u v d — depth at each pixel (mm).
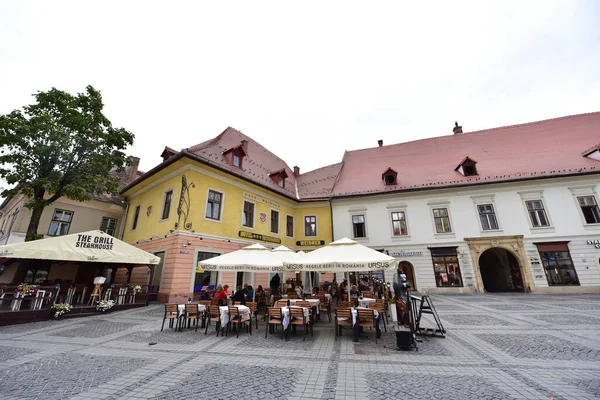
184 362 5574
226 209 17469
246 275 18312
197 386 4379
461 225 20594
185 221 14891
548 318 9492
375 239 22312
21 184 12781
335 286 18781
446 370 4984
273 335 7992
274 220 22219
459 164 22156
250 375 4852
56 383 4504
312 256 8766
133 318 10492
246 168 20609
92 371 5051
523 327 8266
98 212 20516
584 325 8258
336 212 24031
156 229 16516
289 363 5492
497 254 23094
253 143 25766
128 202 21406
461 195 21156
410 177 23703
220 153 18734
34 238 12734
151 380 4633
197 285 14805
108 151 15070
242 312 8320
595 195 18547
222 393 4113
